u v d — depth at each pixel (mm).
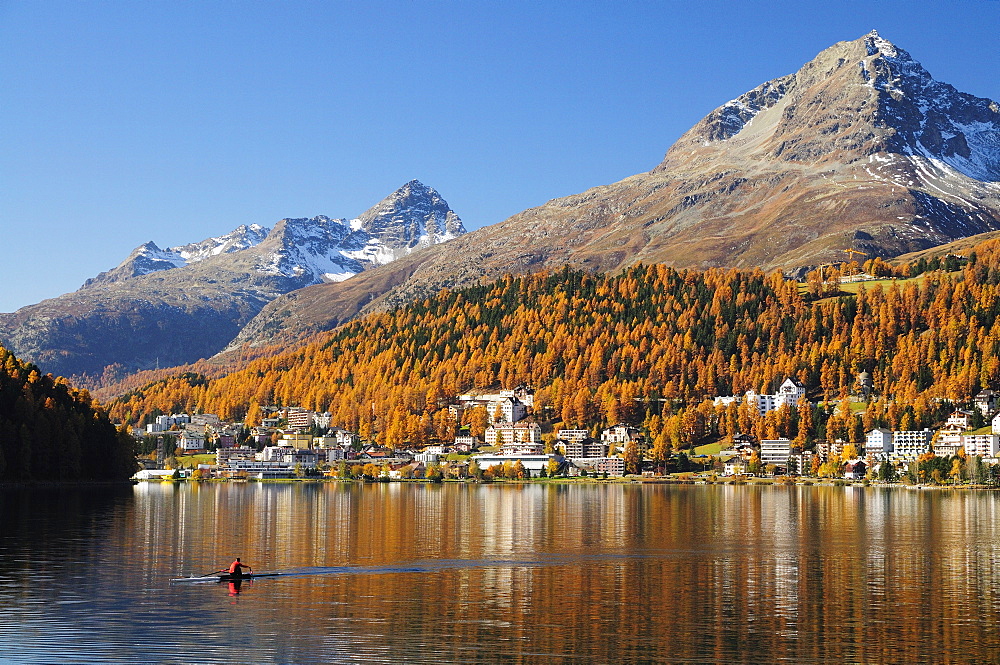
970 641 103000
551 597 124688
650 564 152750
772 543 180875
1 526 192500
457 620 111250
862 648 100250
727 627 108875
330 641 101750
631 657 96875
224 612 114125
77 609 114562
